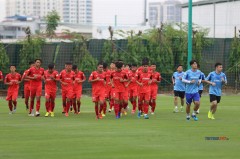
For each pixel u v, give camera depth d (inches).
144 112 1804.9
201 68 3085.6
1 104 2410.2
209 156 1039.6
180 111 2084.2
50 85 1862.7
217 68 1745.8
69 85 1920.5
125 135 1337.4
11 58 2856.8
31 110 1894.7
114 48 2982.3
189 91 1707.7
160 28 3080.7
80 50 2930.6
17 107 2250.2
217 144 1191.6
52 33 3548.2
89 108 2223.2
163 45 3053.6
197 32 3073.3
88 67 2915.8
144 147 1146.7
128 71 1872.5
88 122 1657.2
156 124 1598.2
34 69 1862.7
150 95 1887.3
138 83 1813.5
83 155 1048.8
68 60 2928.2
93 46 2974.9
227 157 1030.4
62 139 1266.0
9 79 1953.7
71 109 2073.1
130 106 2357.3
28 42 2856.8
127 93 1841.8
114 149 1120.2
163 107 2276.1
